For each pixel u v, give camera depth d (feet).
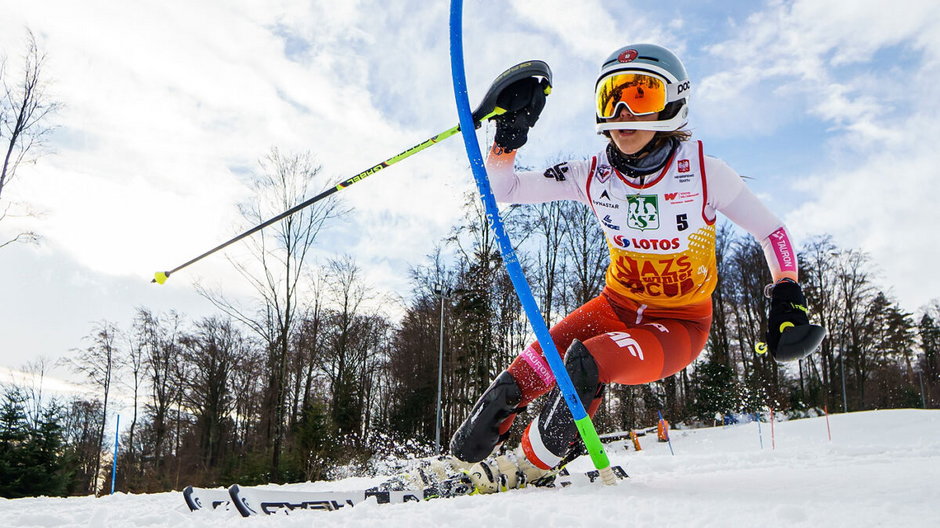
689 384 89.15
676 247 8.33
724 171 8.02
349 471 50.29
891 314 119.03
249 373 94.94
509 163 8.83
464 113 7.31
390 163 8.45
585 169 8.73
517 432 36.50
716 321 95.20
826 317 107.34
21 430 50.60
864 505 5.00
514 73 7.96
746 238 101.86
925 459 10.88
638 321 8.98
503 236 7.22
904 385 128.98
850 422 51.39
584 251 73.26
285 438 63.31
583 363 7.55
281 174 65.57
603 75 7.75
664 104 7.55
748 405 79.87
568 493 6.65
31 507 11.82
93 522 6.84
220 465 78.18
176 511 7.22
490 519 5.30
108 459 95.96
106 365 96.63
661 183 8.05
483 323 67.21
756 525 4.55
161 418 95.30
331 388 89.56
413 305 92.02
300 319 80.79
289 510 7.28
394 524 5.40
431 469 8.65
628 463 17.58
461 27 7.34
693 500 5.73
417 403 87.66
